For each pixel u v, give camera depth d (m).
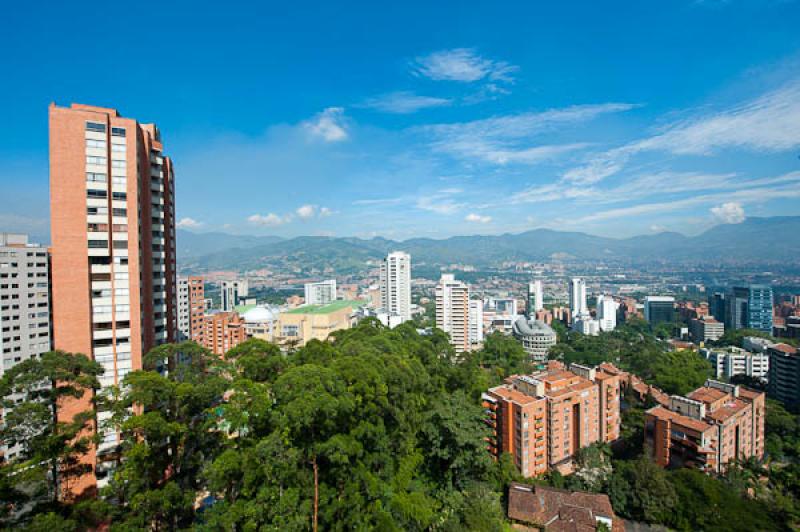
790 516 58.41
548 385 79.25
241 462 37.59
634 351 162.25
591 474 68.94
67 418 51.47
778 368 116.19
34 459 33.22
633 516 64.06
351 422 43.94
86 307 53.97
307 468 40.53
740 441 76.19
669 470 68.88
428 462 62.81
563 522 57.00
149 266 62.22
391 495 44.84
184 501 37.84
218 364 47.88
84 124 53.84
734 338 174.88
